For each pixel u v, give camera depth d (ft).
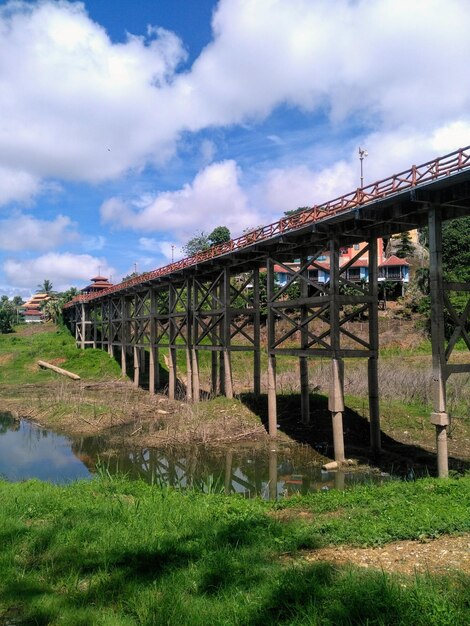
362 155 75.61
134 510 35.29
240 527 31.14
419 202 52.54
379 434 67.62
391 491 41.50
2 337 237.45
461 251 151.84
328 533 30.25
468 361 110.83
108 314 173.99
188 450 73.82
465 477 48.29
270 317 80.43
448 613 18.06
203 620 19.27
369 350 68.39
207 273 105.40
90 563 26.07
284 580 21.90
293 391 98.68
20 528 31.37
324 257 195.42
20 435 89.10
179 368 159.94
